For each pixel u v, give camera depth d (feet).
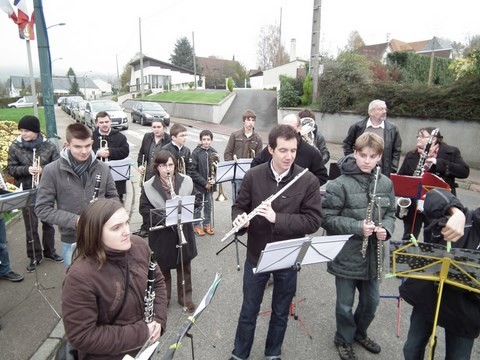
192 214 11.16
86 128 9.97
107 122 18.02
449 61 63.52
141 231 17.26
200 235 17.75
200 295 12.51
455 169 13.75
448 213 6.75
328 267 9.23
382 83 41.57
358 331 9.84
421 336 7.60
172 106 88.74
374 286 9.09
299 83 56.85
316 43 47.65
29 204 10.76
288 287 8.59
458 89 33.50
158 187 11.55
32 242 12.72
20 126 13.43
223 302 12.04
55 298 11.97
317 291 12.78
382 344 10.02
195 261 15.01
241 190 8.63
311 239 7.47
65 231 10.31
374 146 8.25
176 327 10.75
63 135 52.49
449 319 6.78
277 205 8.17
